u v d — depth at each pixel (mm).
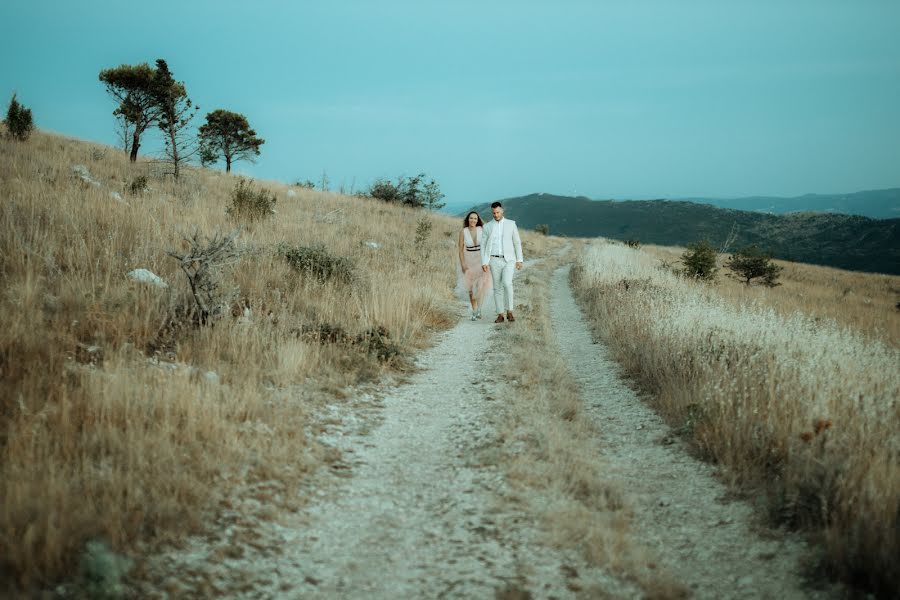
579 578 3084
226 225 12742
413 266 15078
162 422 4195
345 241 15023
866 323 16422
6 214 7844
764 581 3107
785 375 5746
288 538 3354
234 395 5004
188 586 2742
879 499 3465
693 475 4547
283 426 4746
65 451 3562
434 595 2896
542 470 4414
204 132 32500
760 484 4211
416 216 28156
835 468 3852
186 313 6730
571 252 35312
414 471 4480
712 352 6977
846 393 5164
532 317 11148
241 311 7629
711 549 3475
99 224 9070
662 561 3340
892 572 2893
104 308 6035
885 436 4461
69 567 2672
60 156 16859
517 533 3545
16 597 2434
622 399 6691
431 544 3416
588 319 12031
